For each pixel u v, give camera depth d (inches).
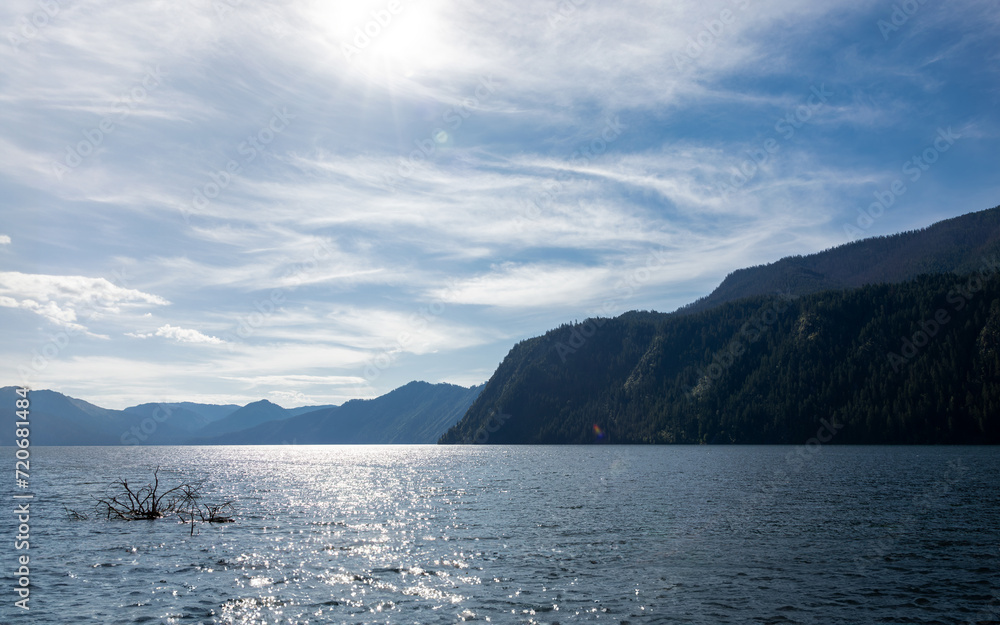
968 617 843.4
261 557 1219.9
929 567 1104.2
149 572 1093.1
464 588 985.5
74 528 1578.5
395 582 1024.2
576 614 855.7
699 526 1552.7
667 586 990.4
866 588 975.0
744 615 851.4
